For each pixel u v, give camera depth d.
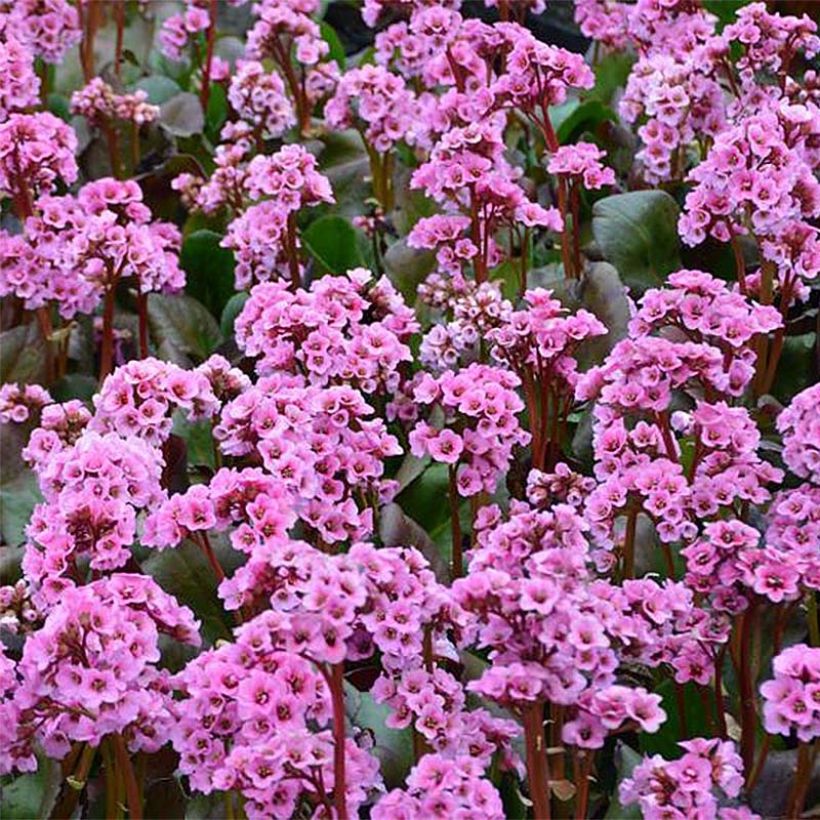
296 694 1.35
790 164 1.69
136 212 2.00
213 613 1.65
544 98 1.90
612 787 1.59
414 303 2.05
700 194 1.79
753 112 1.95
